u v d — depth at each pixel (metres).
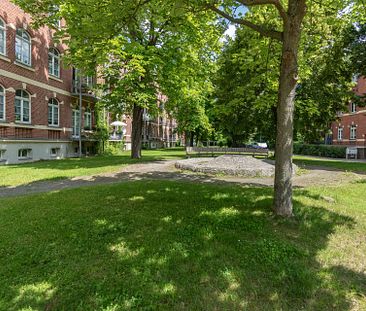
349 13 8.83
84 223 5.56
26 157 18.83
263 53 8.85
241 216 5.82
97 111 27.80
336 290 3.53
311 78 18.66
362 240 4.95
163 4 6.30
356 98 19.98
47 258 4.32
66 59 14.20
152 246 4.57
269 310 3.18
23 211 6.40
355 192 8.42
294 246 4.57
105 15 6.30
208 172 12.47
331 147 34.16
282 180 5.74
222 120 23.22
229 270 3.89
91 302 3.31
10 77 17.47
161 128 62.78
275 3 5.52
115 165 15.09
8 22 17.20
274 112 21.12
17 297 3.44
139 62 14.56
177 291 3.46
